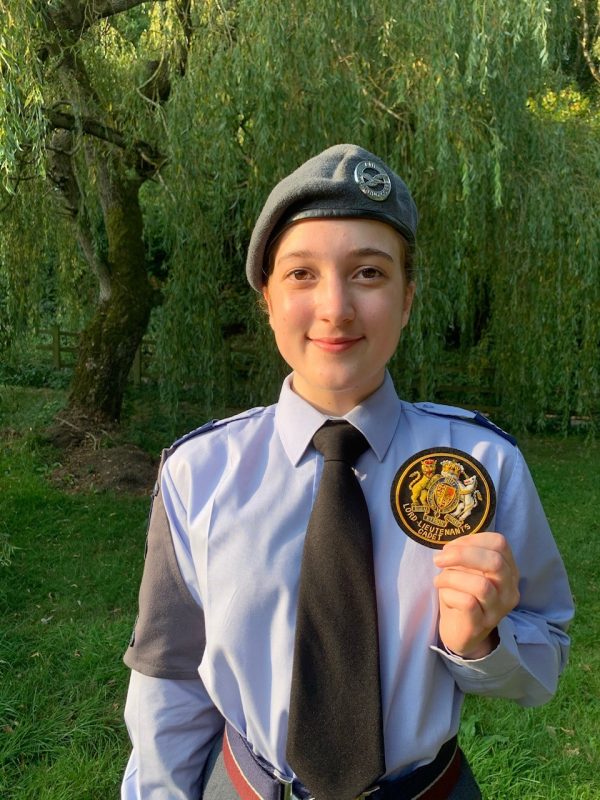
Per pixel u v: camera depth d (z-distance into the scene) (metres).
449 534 0.92
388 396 1.04
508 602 0.83
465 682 0.94
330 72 4.34
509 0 4.25
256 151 4.78
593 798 2.36
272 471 1.02
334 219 0.92
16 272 6.62
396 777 0.94
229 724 1.03
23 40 3.63
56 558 4.47
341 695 0.87
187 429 7.40
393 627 0.92
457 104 4.53
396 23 4.34
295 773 0.87
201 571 1.00
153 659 1.07
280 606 0.94
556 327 6.21
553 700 2.90
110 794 2.39
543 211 5.40
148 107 5.48
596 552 4.77
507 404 7.32
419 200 5.05
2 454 6.34
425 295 5.26
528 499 1.00
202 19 4.53
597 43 6.27
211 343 5.93
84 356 7.02
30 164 5.88
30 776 2.45
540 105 5.86
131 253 6.98
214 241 5.68
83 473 6.08
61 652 3.27
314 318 0.95
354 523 0.94
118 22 6.46
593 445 8.20
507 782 2.40
